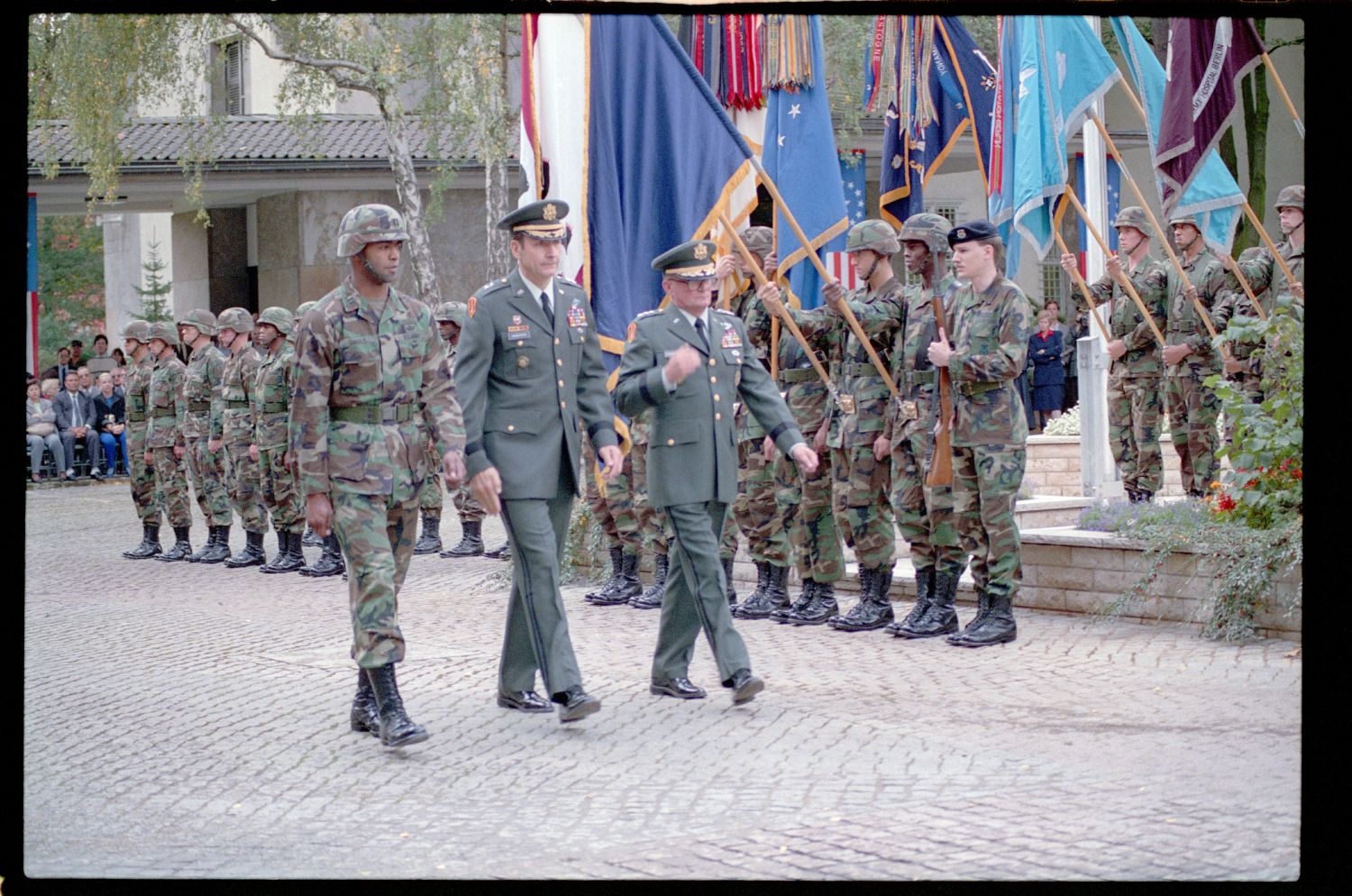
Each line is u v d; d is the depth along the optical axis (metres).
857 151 27.38
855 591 11.92
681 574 8.08
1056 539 10.63
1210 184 11.98
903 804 5.97
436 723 7.75
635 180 9.38
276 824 5.95
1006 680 8.38
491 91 26.62
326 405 7.23
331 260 29.81
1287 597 9.30
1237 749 6.67
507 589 12.98
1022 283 29.16
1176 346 12.11
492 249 26.81
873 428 10.11
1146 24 26.98
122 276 44.03
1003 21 11.91
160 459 16.27
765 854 5.39
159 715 8.09
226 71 34.06
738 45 11.09
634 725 7.56
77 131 26.17
